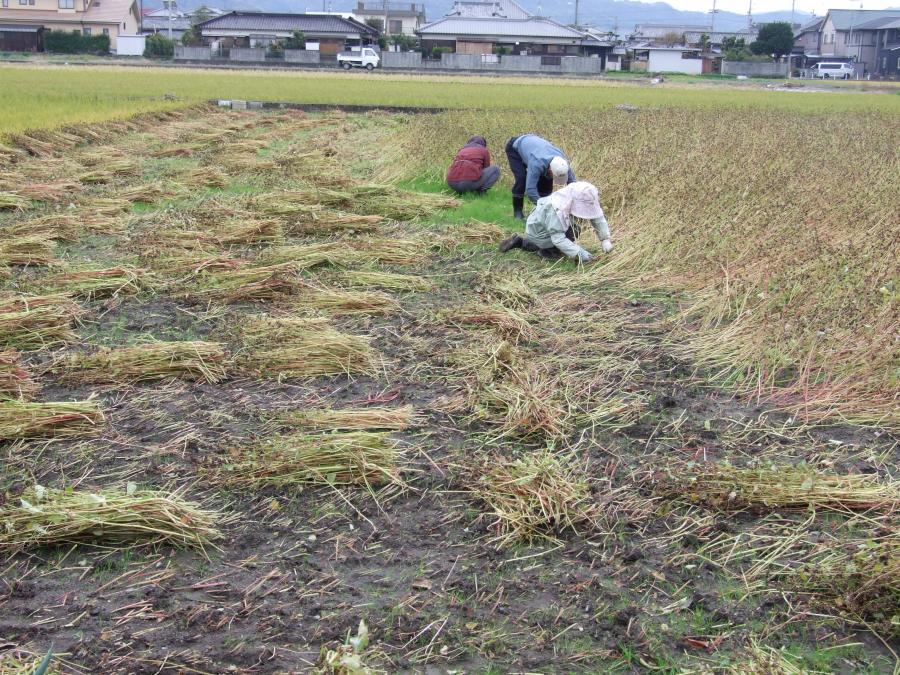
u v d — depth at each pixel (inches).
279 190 456.8
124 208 428.5
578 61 2498.8
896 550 142.9
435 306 285.0
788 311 262.7
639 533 159.5
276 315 270.7
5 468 176.6
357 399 213.6
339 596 141.1
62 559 148.9
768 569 150.6
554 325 267.6
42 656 125.3
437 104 1116.5
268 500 166.6
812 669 128.0
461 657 128.7
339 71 2128.4
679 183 427.5
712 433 199.2
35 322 249.8
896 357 226.2
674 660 128.9
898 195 413.4
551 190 410.0
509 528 159.6
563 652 130.2
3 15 2773.1
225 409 205.2
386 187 456.8
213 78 1617.9
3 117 708.0
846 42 3577.8
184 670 124.1
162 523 153.9
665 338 259.1
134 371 220.1
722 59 2918.3
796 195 419.5
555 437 191.6
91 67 1947.6
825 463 182.2
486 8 3366.1
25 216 402.9
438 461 183.6
